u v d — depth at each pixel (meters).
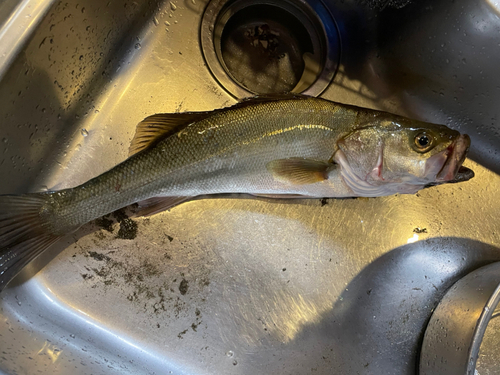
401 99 0.42
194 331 0.37
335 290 0.39
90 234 0.37
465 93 0.39
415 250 0.40
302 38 0.44
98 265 0.37
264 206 0.40
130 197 0.35
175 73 0.41
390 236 0.40
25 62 0.31
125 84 0.40
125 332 0.36
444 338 0.34
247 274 0.38
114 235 0.37
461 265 0.40
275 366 0.37
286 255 0.39
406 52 0.40
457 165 0.34
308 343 0.37
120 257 0.37
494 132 0.40
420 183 0.36
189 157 0.35
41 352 0.33
